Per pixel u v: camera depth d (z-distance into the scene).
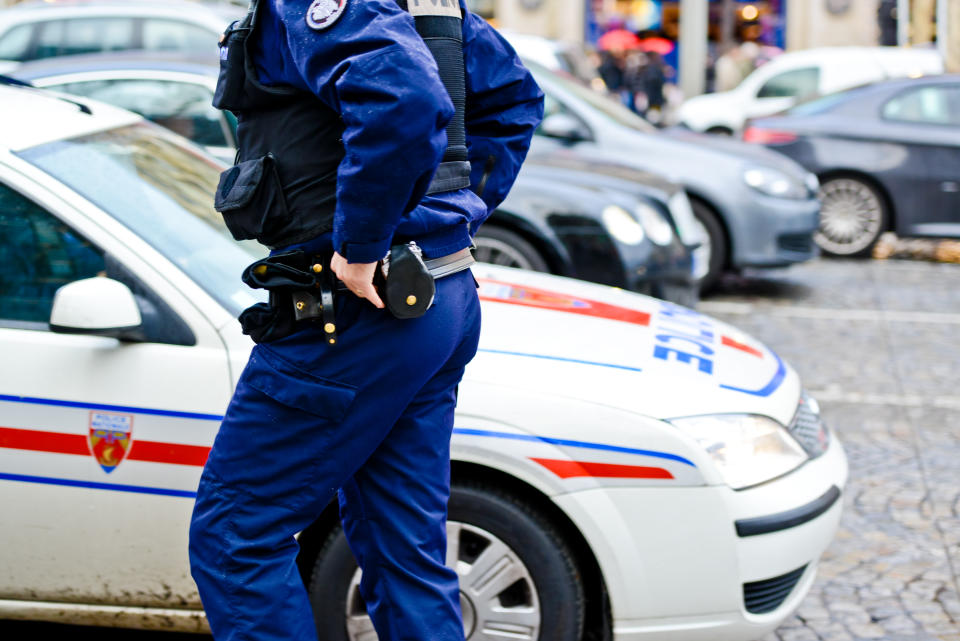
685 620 5.47
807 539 5.70
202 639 6.62
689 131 17.69
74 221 5.63
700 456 5.41
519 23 42.84
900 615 7.09
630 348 5.98
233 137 11.70
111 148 6.37
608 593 5.44
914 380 12.04
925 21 34.84
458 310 4.26
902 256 19.88
